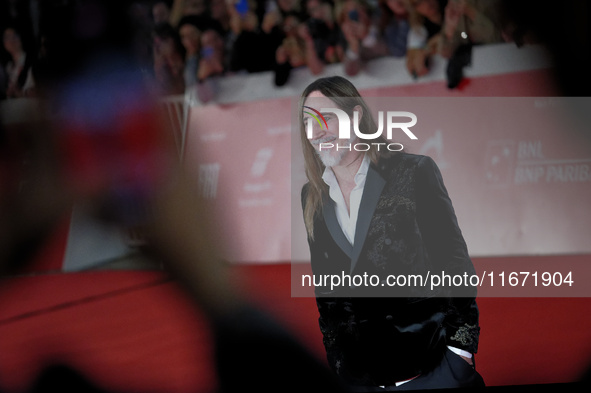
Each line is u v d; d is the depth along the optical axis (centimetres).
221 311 324
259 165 732
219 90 758
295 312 448
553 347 386
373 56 709
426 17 688
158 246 315
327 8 723
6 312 573
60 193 582
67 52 454
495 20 678
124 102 423
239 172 734
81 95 440
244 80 756
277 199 712
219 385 327
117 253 651
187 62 753
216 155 744
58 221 636
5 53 754
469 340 285
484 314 462
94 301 572
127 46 447
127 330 470
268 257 691
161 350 411
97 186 387
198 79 758
